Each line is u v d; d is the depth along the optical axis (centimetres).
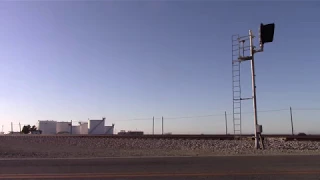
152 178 978
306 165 1171
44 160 1261
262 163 1206
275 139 2888
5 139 3500
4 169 1122
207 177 987
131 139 3291
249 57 2136
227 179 961
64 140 3391
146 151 2219
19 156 1803
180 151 2186
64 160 1267
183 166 1162
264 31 2048
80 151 2242
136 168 1132
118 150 2377
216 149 2348
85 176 1010
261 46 2073
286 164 1189
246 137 2823
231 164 1193
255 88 2123
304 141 2756
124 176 1006
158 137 3428
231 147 2469
